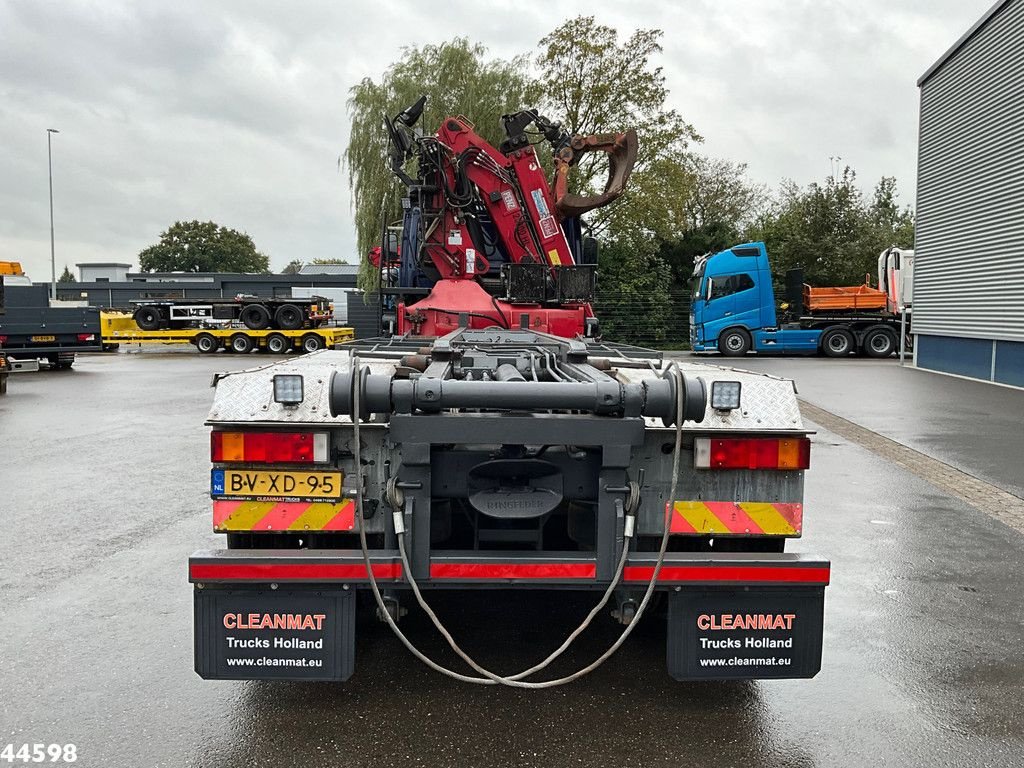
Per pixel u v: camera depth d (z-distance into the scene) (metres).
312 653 3.18
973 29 18.33
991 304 17.80
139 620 4.39
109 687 3.62
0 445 10.16
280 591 3.17
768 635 3.26
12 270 22.33
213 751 3.09
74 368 24.00
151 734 3.21
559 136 8.34
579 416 3.03
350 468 3.31
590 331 7.50
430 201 8.01
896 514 6.80
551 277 7.58
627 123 34.25
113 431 11.39
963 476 8.29
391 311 8.55
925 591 4.96
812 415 12.68
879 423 11.85
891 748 3.16
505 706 3.48
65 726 3.27
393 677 3.76
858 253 38.03
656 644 4.16
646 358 4.89
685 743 3.18
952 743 3.20
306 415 3.22
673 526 3.38
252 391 3.29
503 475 3.19
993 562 5.53
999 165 17.44
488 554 3.19
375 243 29.78
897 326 28.58
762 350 29.44
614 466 3.07
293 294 54.56
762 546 3.59
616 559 3.14
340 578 3.11
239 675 3.19
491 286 8.00
